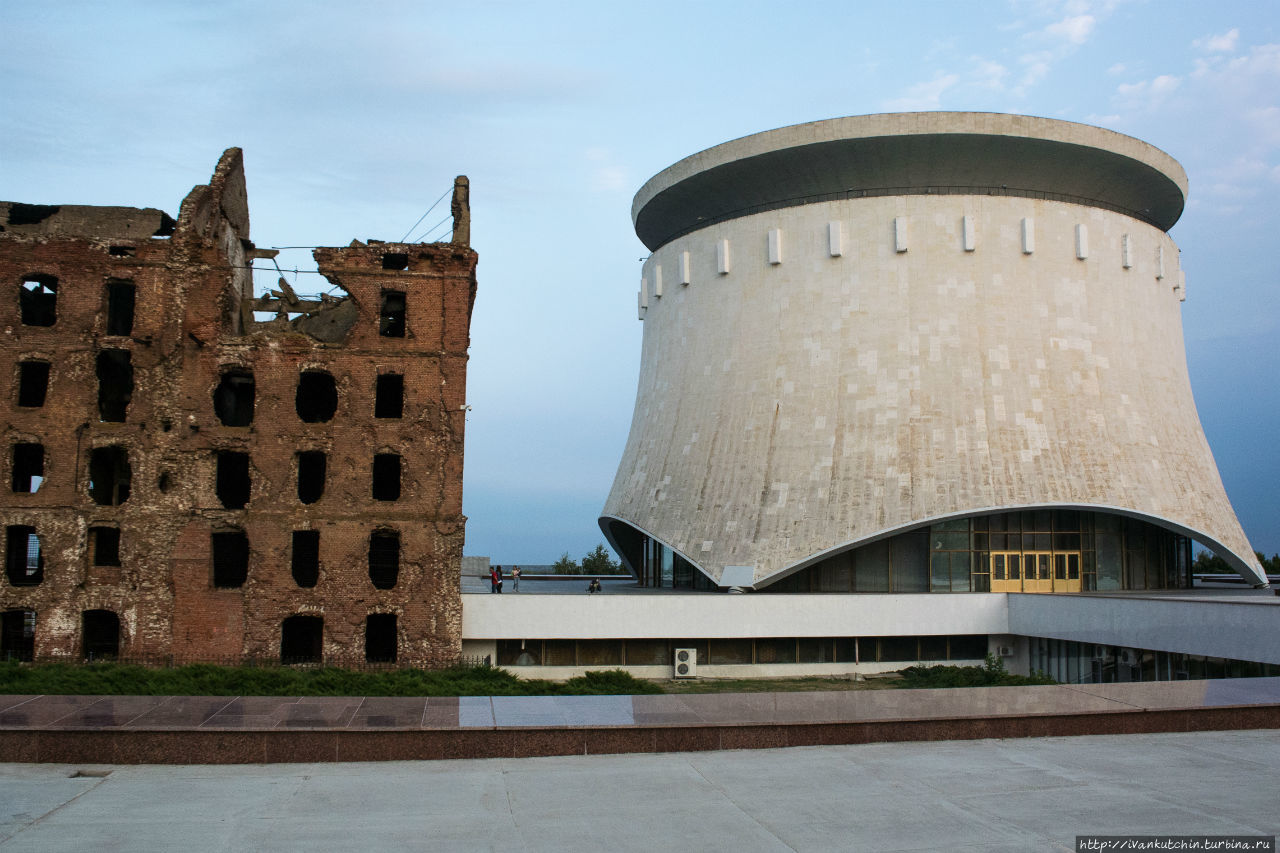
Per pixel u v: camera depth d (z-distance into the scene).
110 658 42.53
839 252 55.66
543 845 16.08
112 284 44.75
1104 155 55.28
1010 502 50.34
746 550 53.12
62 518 42.22
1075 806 18.16
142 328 43.62
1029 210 54.97
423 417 44.34
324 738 21.42
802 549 51.59
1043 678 43.25
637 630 45.50
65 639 41.72
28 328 43.12
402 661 42.78
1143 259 57.69
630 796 18.75
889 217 55.31
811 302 56.25
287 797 18.62
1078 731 23.86
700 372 60.31
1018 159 55.31
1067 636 44.38
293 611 42.56
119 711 23.17
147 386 43.41
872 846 16.06
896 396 53.16
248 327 48.81
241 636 42.28
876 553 52.28
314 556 46.56
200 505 43.00
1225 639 35.81
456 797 18.64
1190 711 24.55
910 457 51.78
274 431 43.69
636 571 69.38
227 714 22.92
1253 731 24.50
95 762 21.09
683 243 62.97
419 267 45.25
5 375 42.75
